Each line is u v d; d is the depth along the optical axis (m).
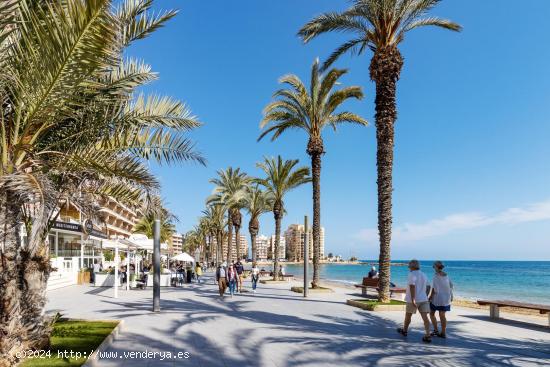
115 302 15.23
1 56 5.52
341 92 21.02
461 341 8.53
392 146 14.52
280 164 31.16
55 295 18.14
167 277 24.59
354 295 19.30
